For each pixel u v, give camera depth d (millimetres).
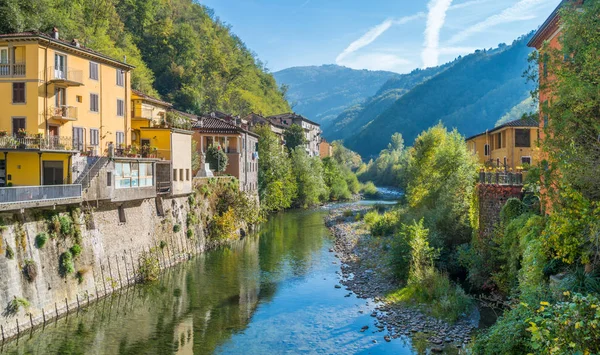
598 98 16781
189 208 45312
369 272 38188
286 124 121375
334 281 35938
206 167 52375
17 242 24047
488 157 60375
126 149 39750
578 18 18219
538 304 16562
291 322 27125
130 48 100125
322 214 78688
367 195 120125
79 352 22406
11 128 33844
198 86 113188
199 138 62656
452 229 35875
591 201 17641
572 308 10703
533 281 20703
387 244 45812
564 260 17500
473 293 29719
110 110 42000
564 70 18438
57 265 26766
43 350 22391
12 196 23031
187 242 43719
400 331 25344
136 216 36375
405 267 34281
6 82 33875
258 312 28812
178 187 42719
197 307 29656
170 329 25906
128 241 34688
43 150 29578
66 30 55906
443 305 27469
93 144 39500
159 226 39625
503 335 15859
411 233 34719
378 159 162875
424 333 24859
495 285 29344
